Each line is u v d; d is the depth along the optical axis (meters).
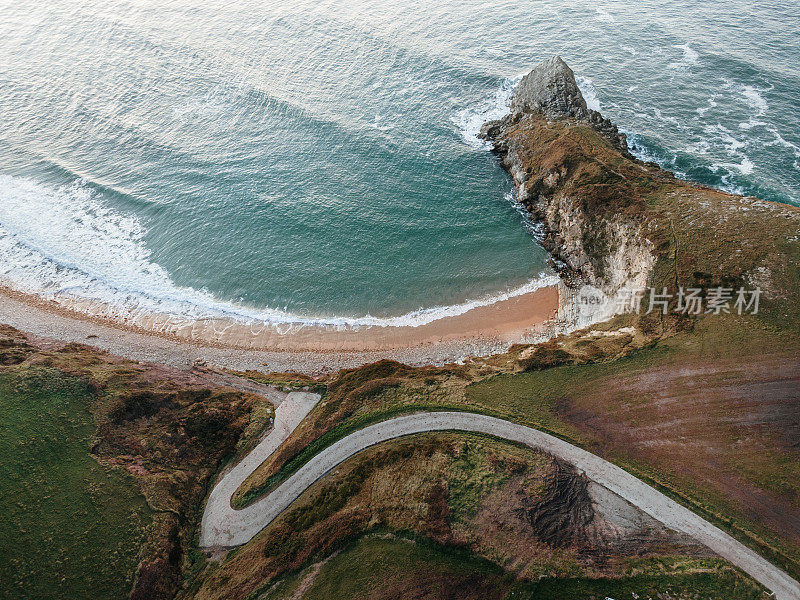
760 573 30.55
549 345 49.19
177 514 37.25
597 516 34.06
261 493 38.78
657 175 60.50
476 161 74.94
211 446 42.41
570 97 73.62
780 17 104.12
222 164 77.00
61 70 101.50
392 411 42.69
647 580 30.64
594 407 41.09
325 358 52.22
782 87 83.00
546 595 30.42
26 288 60.00
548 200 63.91
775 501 33.62
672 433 38.28
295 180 73.75
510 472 36.88
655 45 98.19
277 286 59.84
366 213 68.06
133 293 59.88
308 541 34.59
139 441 41.66
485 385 44.47
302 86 91.50
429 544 33.34
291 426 43.97
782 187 64.44
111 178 75.38
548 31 105.94
